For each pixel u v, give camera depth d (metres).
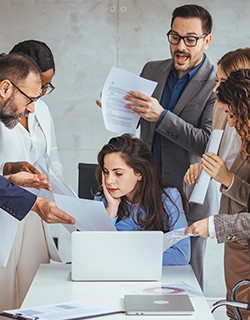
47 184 3.17
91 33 5.58
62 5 5.56
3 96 3.21
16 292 3.62
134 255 2.93
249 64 3.47
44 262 3.64
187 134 3.95
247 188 3.39
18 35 5.59
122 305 2.61
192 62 4.01
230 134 3.55
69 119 5.63
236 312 2.66
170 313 2.48
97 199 3.52
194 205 4.12
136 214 3.33
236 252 3.56
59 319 2.39
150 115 3.87
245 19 5.52
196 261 4.16
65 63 5.60
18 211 3.06
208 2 5.51
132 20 5.54
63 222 3.03
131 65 5.58
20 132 3.75
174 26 3.98
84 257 2.93
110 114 3.77
